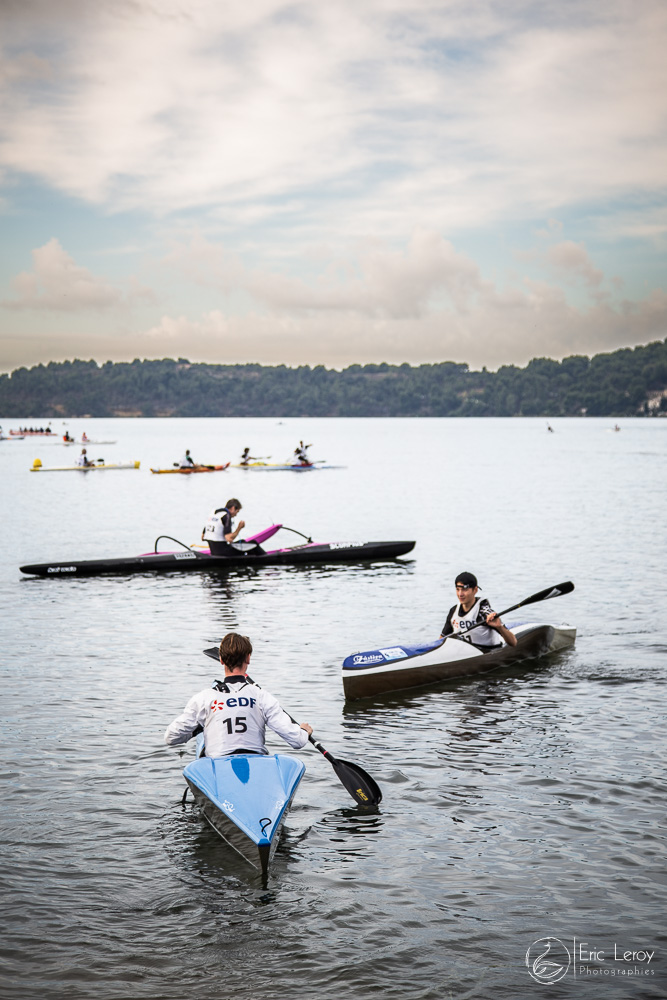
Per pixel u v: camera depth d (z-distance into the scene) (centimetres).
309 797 642
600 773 676
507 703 865
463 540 2062
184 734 624
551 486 3678
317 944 451
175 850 554
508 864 534
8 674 964
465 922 470
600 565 1673
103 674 966
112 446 9075
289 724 618
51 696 879
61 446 9012
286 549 1795
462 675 959
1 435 11506
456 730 784
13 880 514
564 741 750
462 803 624
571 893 499
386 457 6481
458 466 5266
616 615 1242
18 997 406
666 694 887
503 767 691
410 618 1264
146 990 413
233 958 439
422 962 435
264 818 534
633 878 515
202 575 1667
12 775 673
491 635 991
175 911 482
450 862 537
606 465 5334
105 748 733
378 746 744
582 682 934
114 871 527
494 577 1564
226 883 513
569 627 1078
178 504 3002
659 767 687
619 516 2525
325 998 408
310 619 1262
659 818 595
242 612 1317
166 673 970
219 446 9162
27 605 1377
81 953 442
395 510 2753
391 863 537
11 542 2095
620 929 463
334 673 975
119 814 607
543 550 1883
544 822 591
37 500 3145
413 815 605
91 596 1456
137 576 1661
